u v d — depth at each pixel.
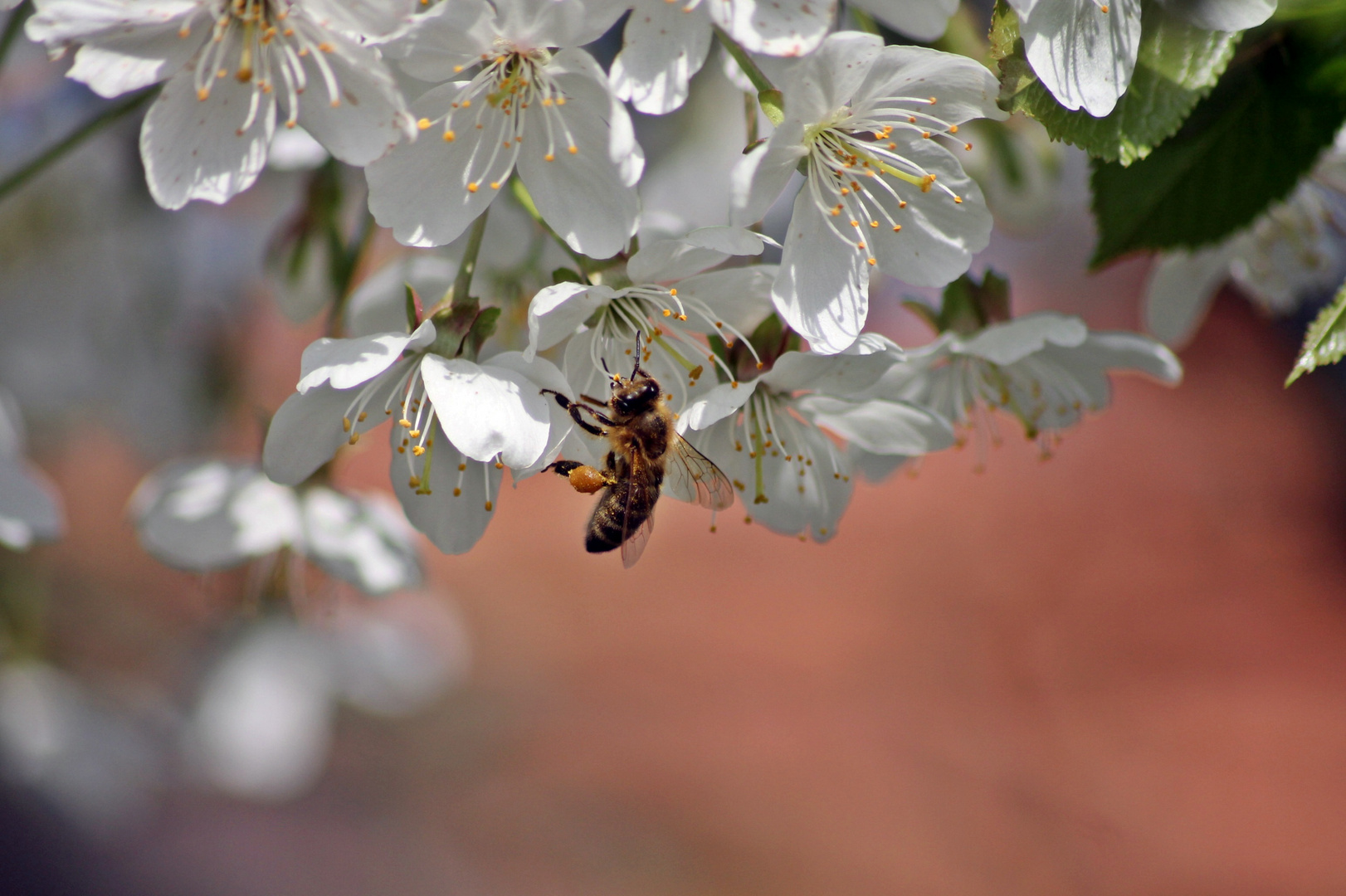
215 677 0.45
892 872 0.87
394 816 0.85
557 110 0.37
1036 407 0.40
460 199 0.37
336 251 0.42
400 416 0.38
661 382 0.39
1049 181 0.43
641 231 0.41
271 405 0.79
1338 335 0.36
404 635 0.50
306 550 0.41
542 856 0.85
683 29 0.37
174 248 0.51
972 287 0.40
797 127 0.37
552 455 0.37
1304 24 0.38
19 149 0.49
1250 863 0.89
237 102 0.37
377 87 0.37
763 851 0.88
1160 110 0.37
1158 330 0.42
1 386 0.53
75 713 0.48
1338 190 0.41
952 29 0.39
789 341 0.38
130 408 0.53
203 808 0.81
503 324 0.40
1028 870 0.88
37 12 0.36
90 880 0.71
